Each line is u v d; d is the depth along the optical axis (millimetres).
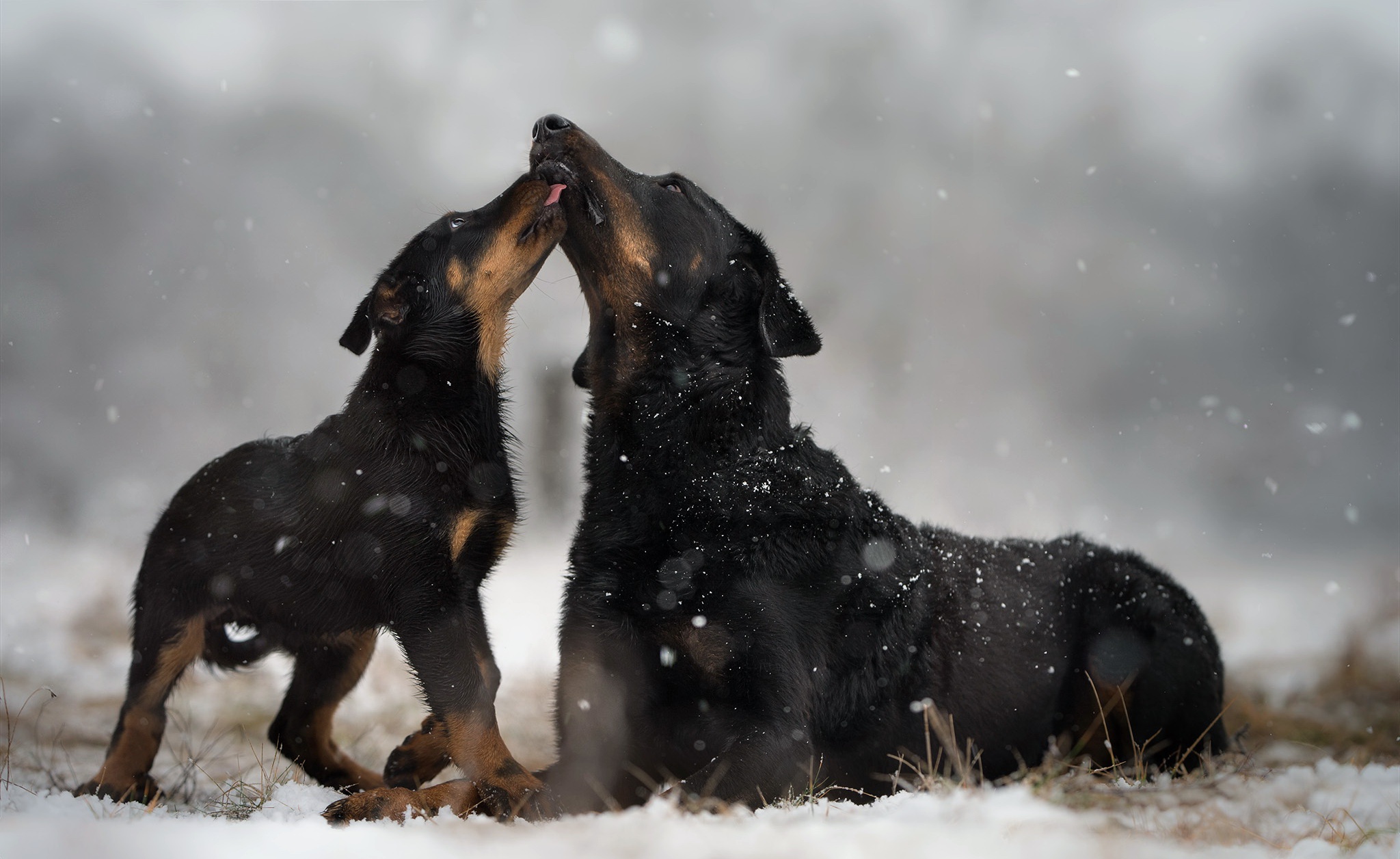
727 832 3471
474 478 5086
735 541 4699
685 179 5461
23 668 8836
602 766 4617
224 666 5336
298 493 5020
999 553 5949
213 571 5016
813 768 4707
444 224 5500
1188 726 5703
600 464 5113
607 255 5168
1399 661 8484
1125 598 5754
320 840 3416
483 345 5375
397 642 4828
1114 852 3279
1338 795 4363
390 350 5191
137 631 5043
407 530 4766
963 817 3693
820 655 4707
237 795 4680
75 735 6684
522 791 4391
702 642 4645
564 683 4891
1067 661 5734
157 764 6160
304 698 5371
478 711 4605
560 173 5305
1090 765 5020
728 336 5176
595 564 4895
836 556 4852
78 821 3717
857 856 3170
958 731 5246
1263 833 3791
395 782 4988
